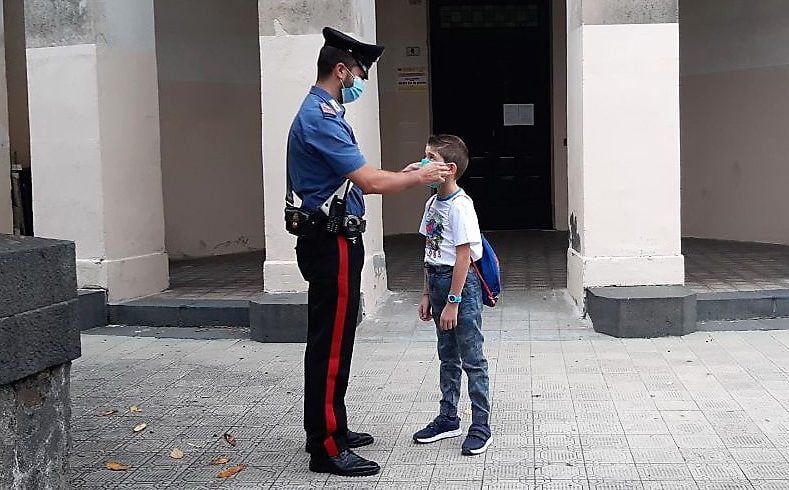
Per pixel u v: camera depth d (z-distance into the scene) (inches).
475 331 184.1
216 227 448.1
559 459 180.5
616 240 288.4
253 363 263.0
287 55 292.4
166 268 347.3
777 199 410.6
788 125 402.9
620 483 168.1
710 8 429.1
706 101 435.5
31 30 317.4
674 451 182.9
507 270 382.3
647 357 251.8
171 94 429.1
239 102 454.3
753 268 351.9
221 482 175.8
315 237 176.7
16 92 421.4
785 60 402.3
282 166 295.4
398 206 500.1
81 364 266.1
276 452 191.3
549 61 489.4
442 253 183.2
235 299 322.7
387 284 354.0
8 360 130.0
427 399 222.7
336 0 288.5
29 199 415.8
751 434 190.9
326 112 174.6
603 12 281.6
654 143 285.1
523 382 232.2
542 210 499.5
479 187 499.5
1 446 131.1
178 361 267.3
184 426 209.3
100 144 313.7
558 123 486.0
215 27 443.2
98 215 315.6
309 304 179.9
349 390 231.1
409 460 183.5
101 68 313.9
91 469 183.6
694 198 445.7
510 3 489.1
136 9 331.9
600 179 286.8
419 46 487.8
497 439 192.5
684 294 275.3
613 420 201.9
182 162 434.3
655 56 282.4
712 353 253.8
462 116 495.8
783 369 236.7
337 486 172.2
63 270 140.9
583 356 254.7
